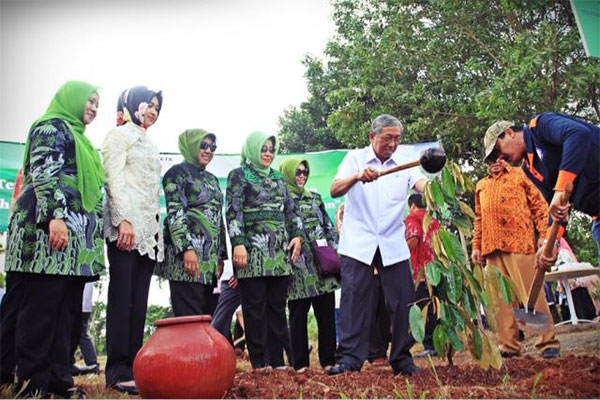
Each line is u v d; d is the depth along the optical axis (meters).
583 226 7.13
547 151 3.26
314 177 6.49
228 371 2.78
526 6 6.36
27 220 2.96
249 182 4.04
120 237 3.26
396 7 7.43
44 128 3.04
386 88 7.36
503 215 4.44
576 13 3.87
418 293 4.85
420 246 4.87
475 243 4.75
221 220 4.08
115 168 3.35
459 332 3.29
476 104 6.75
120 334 3.25
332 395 2.96
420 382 3.22
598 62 6.07
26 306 2.91
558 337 4.88
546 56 6.03
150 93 3.63
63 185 3.04
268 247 3.94
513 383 3.12
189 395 2.65
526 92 6.23
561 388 2.93
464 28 7.25
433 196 3.37
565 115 3.24
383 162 3.78
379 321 4.77
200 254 3.76
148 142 3.59
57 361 3.08
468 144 7.68
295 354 4.31
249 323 3.89
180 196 3.77
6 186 5.56
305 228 4.50
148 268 3.44
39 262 2.91
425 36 7.37
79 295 3.22
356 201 3.68
